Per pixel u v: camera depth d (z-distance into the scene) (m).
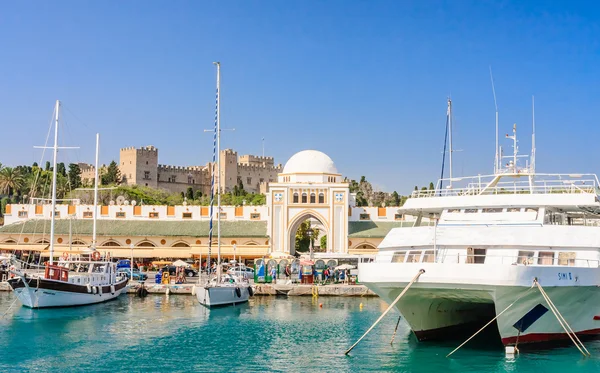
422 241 39.16
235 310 61.12
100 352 41.09
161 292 75.19
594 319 40.47
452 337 43.00
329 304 66.44
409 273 36.12
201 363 37.88
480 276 34.25
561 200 38.62
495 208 40.28
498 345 39.97
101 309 61.41
